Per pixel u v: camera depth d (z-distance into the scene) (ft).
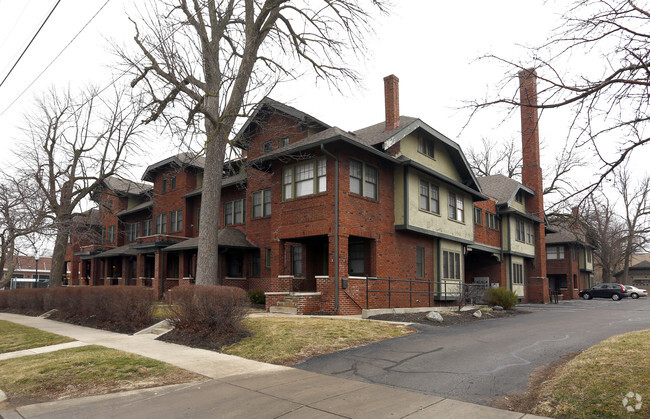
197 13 51.62
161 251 91.50
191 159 53.31
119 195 113.29
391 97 69.56
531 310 73.61
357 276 62.69
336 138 55.11
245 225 79.87
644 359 24.91
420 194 70.38
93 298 53.16
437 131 74.74
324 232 57.21
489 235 99.71
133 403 22.40
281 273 62.95
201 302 39.34
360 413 20.16
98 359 31.60
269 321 45.11
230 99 56.65
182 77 51.62
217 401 22.25
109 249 120.67
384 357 32.01
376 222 62.90
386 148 62.13
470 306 69.67
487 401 21.77
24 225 71.36
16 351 38.32
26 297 74.43
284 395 23.07
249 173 65.72
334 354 33.14
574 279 142.51
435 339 39.22
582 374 23.39
